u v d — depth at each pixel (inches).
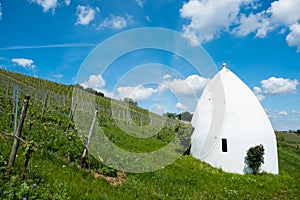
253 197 510.6
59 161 404.8
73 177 356.2
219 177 623.2
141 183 439.8
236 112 768.9
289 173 808.3
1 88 1038.4
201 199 429.7
